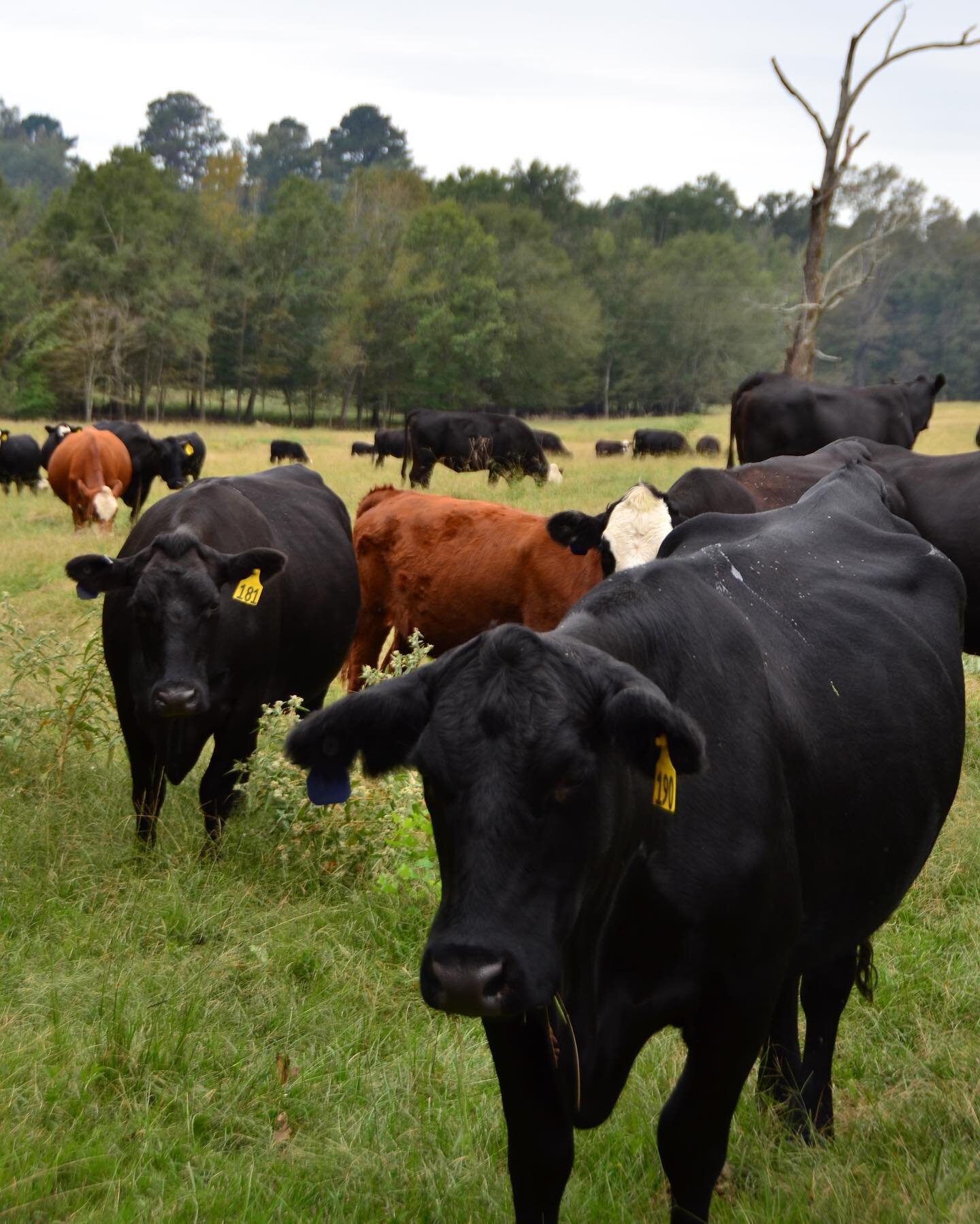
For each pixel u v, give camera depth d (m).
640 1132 3.85
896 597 4.27
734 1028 3.13
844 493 4.90
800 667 3.60
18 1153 3.57
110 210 82.12
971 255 120.25
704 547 4.34
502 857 2.48
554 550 8.31
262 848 6.18
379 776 2.84
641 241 111.25
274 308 85.88
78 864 5.87
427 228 89.06
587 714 2.60
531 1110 3.03
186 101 193.50
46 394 75.25
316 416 94.31
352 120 197.38
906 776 3.78
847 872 3.62
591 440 58.09
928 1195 3.45
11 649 9.66
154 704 5.98
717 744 3.11
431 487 26.28
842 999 4.14
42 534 19.14
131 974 4.69
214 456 38.88
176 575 6.11
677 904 2.96
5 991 4.55
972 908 5.65
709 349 104.75
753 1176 3.71
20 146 195.88
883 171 91.81
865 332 115.25
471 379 86.88
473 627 8.81
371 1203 3.53
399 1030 4.57
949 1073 4.31
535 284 92.44
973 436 41.88
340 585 8.14
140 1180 3.54
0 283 74.75
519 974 2.42
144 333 78.50
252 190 161.00
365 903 5.55
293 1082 4.12
